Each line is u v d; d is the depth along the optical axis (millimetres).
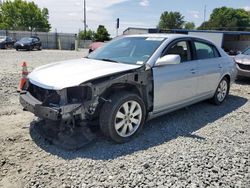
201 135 4484
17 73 9539
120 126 4000
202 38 5645
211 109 5984
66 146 3773
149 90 4324
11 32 37156
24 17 81125
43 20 84250
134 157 3645
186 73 4922
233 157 3730
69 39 38781
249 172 3377
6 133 4281
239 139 4359
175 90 4758
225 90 6426
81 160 3520
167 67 4578
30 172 3234
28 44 27172
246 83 9359
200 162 3557
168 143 4125
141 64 4281
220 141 4254
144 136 4355
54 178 3127
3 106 5613
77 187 2973
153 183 3080
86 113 3746
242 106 6348
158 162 3520
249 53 9891
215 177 3234
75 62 4535
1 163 3410
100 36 55750
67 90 3617
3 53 21203
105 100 3826
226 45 35000
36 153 3680
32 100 3898
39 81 3846
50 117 3584
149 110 4438
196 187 3035
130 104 4078
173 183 3092
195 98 5395
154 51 4531
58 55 21531
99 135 4238
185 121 5141
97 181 3086
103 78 3797
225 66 6156
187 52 5141
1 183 3027
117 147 3922
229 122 5180
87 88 3705
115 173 3246
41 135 4066
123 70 3990
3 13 80750
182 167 3418
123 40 5215
